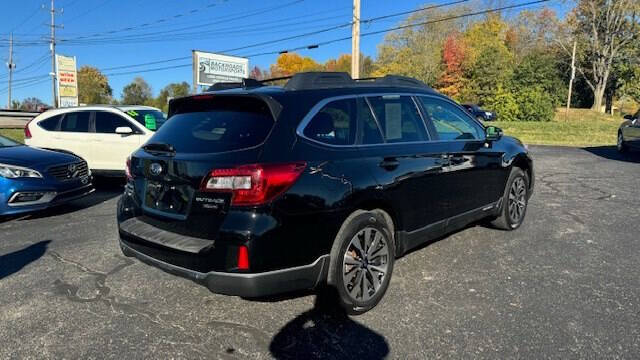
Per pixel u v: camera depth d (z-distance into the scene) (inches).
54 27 1740.9
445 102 176.9
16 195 232.1
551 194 303.3
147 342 116.1
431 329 121.0
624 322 122.8
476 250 184.9
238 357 108.9
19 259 180.7
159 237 122.3
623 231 211.6
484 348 111.0
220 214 110.0
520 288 146.6
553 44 1931.6
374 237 134.3
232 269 106.9
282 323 125.5
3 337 119.0
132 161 139.4
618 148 579.5
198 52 869.2
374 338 117.0
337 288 123.3
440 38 1833.2
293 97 124.6
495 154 193.6
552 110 1285.7
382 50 1950.1
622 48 1731.1
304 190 114.0
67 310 134.7
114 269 168.7
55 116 358.0
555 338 115.0
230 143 117.6
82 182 270.2
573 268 163.9
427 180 152.9
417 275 158.6
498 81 1491.1
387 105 148.3
